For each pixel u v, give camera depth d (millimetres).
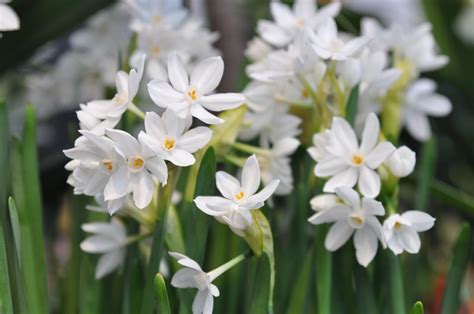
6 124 637
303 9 696
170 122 570
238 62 874
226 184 577
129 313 638
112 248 642
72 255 685
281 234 712
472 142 1229
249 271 637
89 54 782
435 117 1226
